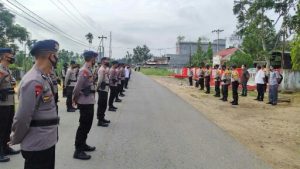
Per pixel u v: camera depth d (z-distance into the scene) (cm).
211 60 8106
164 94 2425
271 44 4466
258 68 2106
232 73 1869
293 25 3200
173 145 866
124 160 720
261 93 2081
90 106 715
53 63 403
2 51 681
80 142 714
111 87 1405
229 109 1686
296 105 1914
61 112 1330
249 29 4325
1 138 679
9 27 6188
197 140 934
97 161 705
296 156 849
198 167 692
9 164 667
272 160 791
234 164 723
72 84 1332
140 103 1778
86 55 727
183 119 1285
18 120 379
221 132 1060
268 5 3859
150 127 1092
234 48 6762
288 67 3825
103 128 1040
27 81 381
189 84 3688
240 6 4431
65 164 677
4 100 676
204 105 1812
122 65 2098
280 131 1166
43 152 399
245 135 1062
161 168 676
